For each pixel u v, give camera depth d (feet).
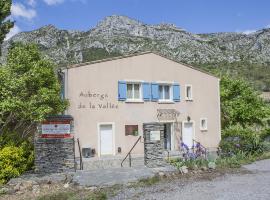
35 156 56.59
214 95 101.71
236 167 58.23
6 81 54.60
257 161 65.51
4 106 52.24
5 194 45.68
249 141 74.95
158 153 59.21
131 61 85.71
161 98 91.91
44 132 57.11
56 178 51.06
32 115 55.11
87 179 50.49
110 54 501.15
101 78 81.00
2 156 53.93
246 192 40.93
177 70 93.97
